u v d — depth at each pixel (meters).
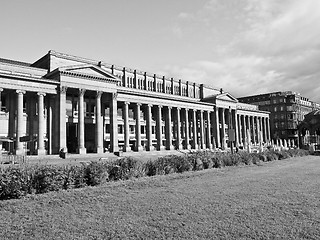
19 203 13.62
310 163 36.97
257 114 127.81
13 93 60.66
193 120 96.31
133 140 90.38
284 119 147.62
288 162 38.94
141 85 92.44
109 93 70.62
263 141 130.38
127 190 17.20
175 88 103.31
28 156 53.72
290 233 9.41
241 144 116.06
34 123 65.06
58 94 61.81
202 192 16.52
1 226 10.52
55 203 13.80
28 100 65.31
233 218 11.21
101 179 18.86
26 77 57.59
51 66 65.38
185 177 22.95
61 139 60.44
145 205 13.57
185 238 9.16
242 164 34.06
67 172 17.34
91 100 76.69
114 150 69.38
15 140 56.75
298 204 13.27
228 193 16.09
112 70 83.50
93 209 12.95
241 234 9.40
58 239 9.23
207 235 9.35
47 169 16.58
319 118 112.94
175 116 92.44
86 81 65.56
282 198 14.57
